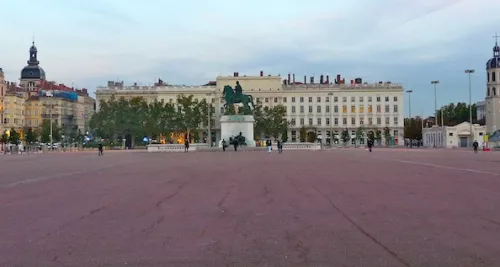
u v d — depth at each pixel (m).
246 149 82.62
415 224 11.97
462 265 8.27
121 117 132.62
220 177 26.42
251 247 9.75
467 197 16.97
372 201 16.17
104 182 24.28
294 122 179.62
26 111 177.00
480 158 50.97
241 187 21.03
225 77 178.50
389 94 178.62
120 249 9.66
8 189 21.19
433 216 13.12
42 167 39.16
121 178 26.64
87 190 20.48
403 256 8.89
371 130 177.62
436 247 9.55
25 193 19.56
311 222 12.45
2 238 10.73
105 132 135.88
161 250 9.56
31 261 8.77
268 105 177.88
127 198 17.59
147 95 182.12
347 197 17.30
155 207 15.31
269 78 178.50
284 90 179.12
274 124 142.62
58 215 13.88
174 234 11.09
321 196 17.62
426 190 19.25
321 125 179.25
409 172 29.31
